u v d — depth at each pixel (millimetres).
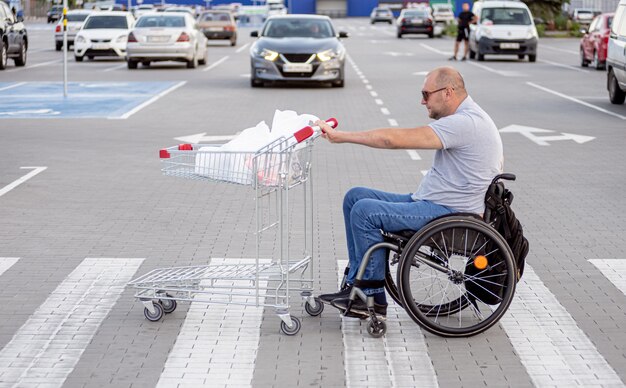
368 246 6312
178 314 6789
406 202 6402
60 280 7660
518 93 24188
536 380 5566
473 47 38531
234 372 5672
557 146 15180
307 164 6641
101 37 36719
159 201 10820
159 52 32688
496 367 5777
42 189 11500
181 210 10352
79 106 20734
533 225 9719
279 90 24875
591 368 5766
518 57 39625
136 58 32812
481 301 6465
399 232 6371
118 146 14930
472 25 38812
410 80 28016
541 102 22047
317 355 5980
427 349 6105
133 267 8039
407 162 13531
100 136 16062
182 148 6398
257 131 6293
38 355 5969
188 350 6062
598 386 5477
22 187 11625
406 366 5789
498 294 6375
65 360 5883
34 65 34500
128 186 11711
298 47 25312
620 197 11148
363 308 6410
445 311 6648
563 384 5504
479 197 6363
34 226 9586
